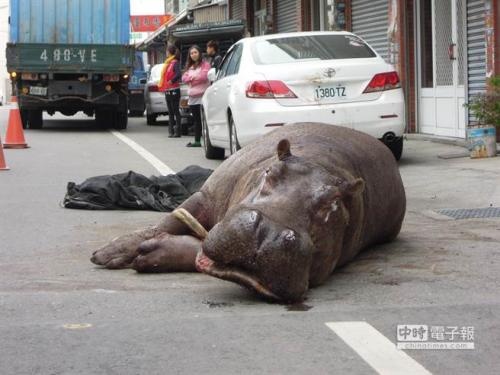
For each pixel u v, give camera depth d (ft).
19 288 16.78
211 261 13.88
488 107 35.76
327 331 13.71
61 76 61.21
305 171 14.85
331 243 14.83
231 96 34.17
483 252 19.48
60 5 61.00
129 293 16.19
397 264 18.42
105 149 46.65
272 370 12.10
